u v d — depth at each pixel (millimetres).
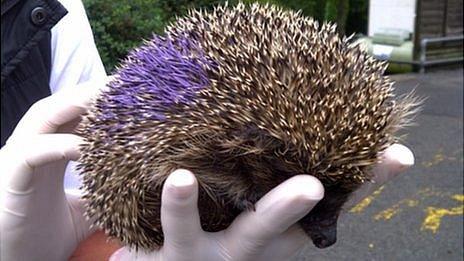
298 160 313
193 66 320
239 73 316
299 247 344
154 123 318
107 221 341
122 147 324
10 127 474
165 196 303
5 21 468
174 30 350
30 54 482
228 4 379
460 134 2209
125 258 366
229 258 325
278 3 530
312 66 319
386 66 344
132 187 323
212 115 314
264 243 317
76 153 346
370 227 1379
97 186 338
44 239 385
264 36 332
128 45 780
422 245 1306
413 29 3738
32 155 345
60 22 513
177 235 314
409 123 341
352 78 322
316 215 326
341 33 398
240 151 316
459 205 1514
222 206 332
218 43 327
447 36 3973
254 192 323
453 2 3969
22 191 360
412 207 1494
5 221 367
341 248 1271
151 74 326
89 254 412
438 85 3281
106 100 337
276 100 311
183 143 315
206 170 321
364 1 3703
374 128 317
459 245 1306
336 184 317
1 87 472
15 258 379
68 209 401
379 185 344
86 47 530
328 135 307
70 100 364
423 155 1918
